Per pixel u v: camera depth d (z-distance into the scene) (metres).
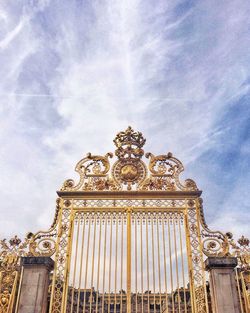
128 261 10.07
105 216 10.98
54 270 10.14
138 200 11.17
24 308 9.25
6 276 10.05
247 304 9.48
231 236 10.55
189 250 10.28
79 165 11.95
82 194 11.30
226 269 9.69
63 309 9.52
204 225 10.70
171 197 11.16
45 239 10.63
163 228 10.66
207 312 9.38
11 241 10.63
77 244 10.48
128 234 10.51
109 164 11.89
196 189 11.25
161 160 11.90
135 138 12.38
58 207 11.17
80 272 9.92
